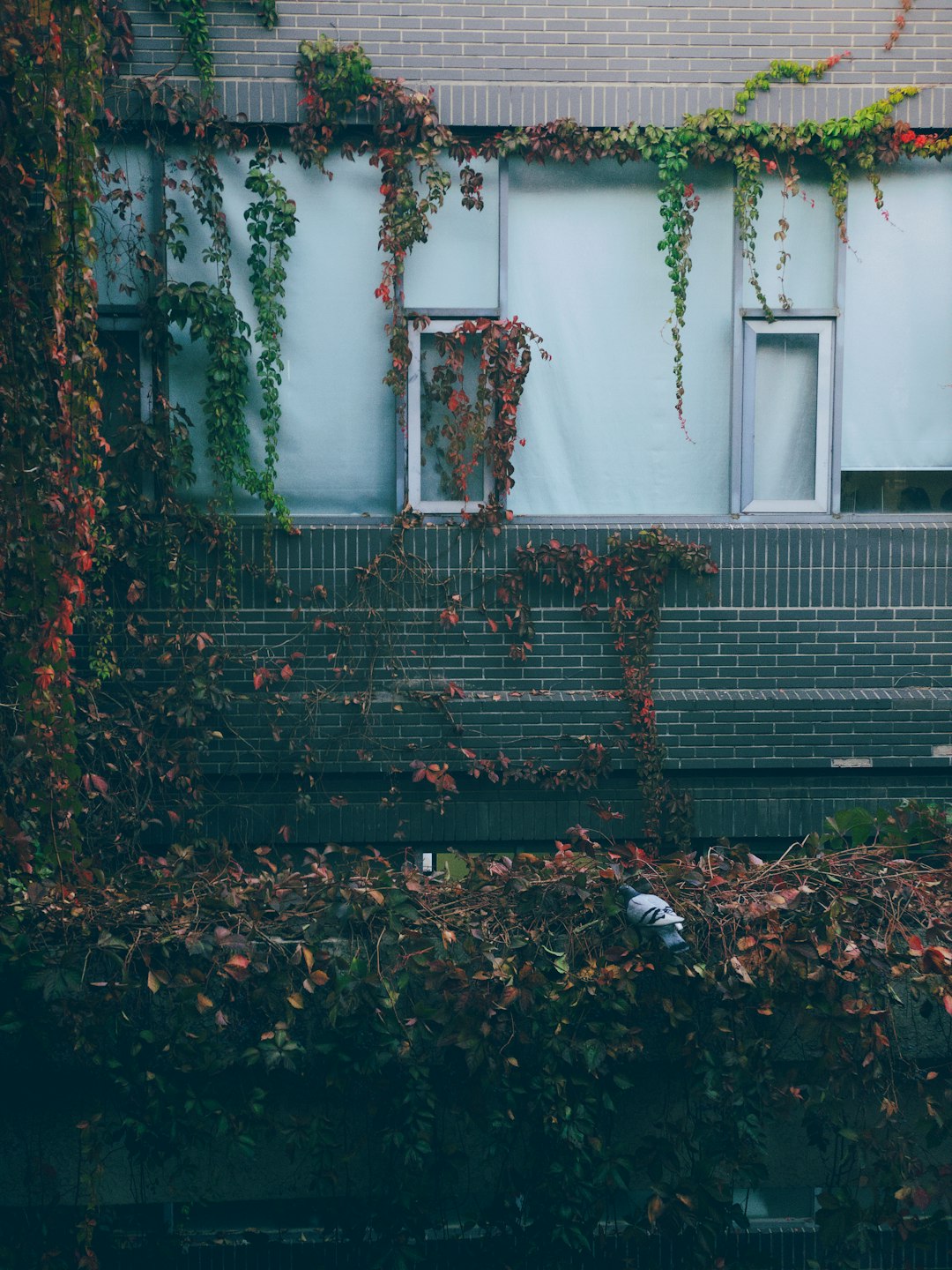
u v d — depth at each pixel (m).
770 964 4.18
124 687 6.71
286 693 6.86
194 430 6.90
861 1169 4.29
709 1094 4.20
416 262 6.90
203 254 6.81
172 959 4.20
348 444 6.98
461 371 6.96
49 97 5.27
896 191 6.93
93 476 6.39
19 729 5.16
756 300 6.97
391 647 6.91
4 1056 4.19
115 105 6.58
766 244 6.95
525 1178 4.31
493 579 6.93
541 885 4.27
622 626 6.94
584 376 7.00
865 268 6.96
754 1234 5.54
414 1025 4.15
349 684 6.90
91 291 5.55
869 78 6.76
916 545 6.98
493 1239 4.39
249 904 4.25
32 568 5.17
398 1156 4.36
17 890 4.28
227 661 6.82
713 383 7.02
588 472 7.04
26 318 5.33
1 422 5.24
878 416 7.05
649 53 6.72
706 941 4.25
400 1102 4.21
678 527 6.96
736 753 6.91
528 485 7.04
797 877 4.39
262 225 6.73
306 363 6.94
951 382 7.02
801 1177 4.50
